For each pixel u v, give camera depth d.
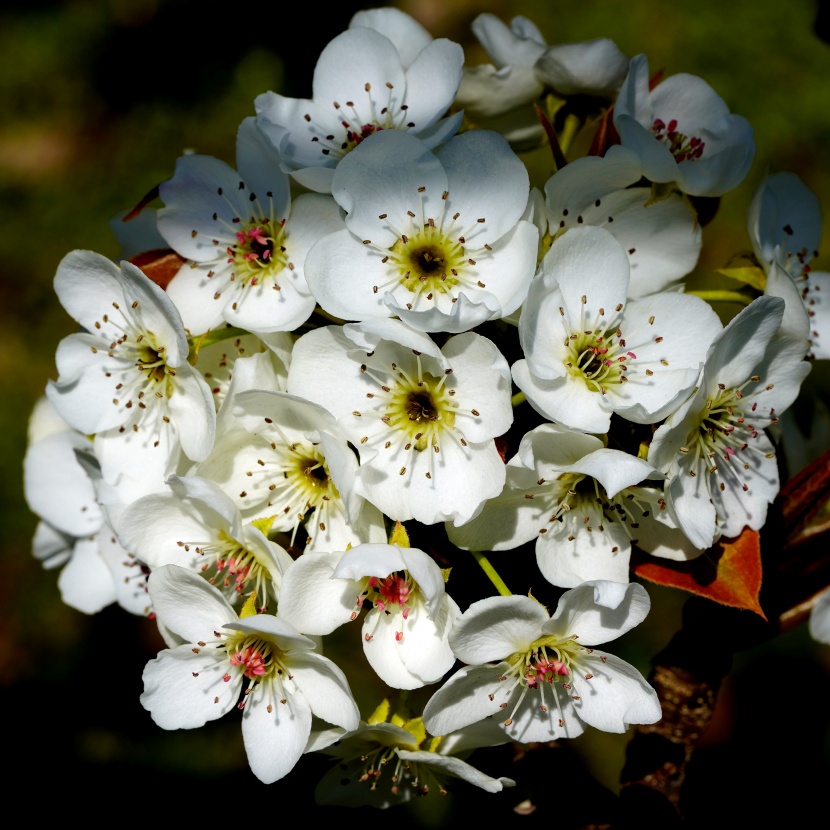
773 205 0.38
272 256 0.36
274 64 0.83
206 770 0.53
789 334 0.36
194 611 0.35
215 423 0.35
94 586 0.40
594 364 0.35
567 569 0.35
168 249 0.37
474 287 0.36
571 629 0.35
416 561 0.34
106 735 0.56
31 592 0.61
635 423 0.35
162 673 0.36
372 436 0.35
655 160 0.36
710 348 0.34
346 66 0.37
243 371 0.35
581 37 0.78
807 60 0.75
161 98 0.82
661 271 0.37
